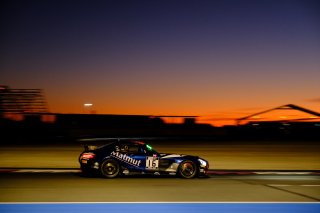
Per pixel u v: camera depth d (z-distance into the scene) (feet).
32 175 47.88
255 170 57.47
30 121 191.42
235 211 28.32
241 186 40.09
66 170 53.98
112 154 45.27
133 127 206.80
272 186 40.37
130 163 45.37
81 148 101.50
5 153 84.94
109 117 206.39
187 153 85.61
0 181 42.11
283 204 30.91
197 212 27.86
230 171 55.67
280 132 230.07
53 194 33.99
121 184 40.47
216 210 28.53
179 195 34.27
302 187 39.83
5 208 28.32
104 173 45.11
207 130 211.00
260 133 228.02
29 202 30.42
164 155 46.26
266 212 28.19
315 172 55.72
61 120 196.95
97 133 193.47
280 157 81.30
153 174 45.73
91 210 27.96
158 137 187.73
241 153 89.51
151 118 208.95
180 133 206.08
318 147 116.98
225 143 132.05
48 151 90.68
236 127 222.89
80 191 35.70
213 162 68.85
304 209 29.25
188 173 46.14
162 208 28.89
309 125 231.30
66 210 27.89
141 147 46.24
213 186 39.83
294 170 58.39
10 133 179.93
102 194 34.30
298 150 102.73
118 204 30.04
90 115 204.03
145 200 31.76
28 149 97.35
